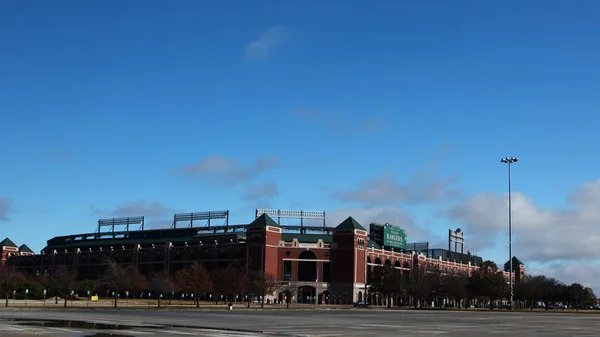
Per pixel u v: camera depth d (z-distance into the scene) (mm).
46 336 40312
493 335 50031
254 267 194375
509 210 136750
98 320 61750
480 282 185125
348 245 199750
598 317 107000
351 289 196250
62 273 188875
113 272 169875
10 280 157000
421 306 196875
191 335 44188
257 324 60812
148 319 66500
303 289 197750
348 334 48344
